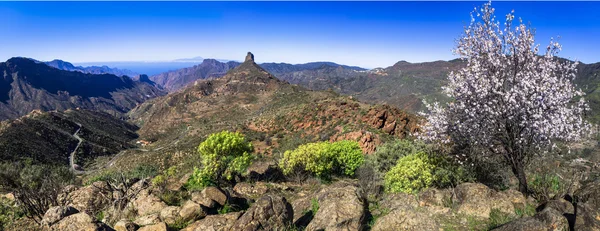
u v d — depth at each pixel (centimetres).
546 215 643
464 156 1123
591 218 663
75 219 743
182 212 1020
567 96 938
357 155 2112
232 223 823
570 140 982
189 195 1285
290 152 2077
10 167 2059
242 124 10381
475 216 844
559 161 1244
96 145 14962
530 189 1099
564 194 938
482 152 1069
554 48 965
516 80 972
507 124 995
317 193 1180
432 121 1099
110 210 1147
